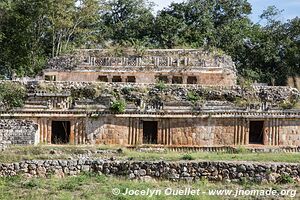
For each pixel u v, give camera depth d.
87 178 20.34
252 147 30.11
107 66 38.00
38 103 30.70
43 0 51.28
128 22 71.50
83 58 38.50
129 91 31.47
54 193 18.05
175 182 20.27
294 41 66.75
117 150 26.17
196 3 70.06
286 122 31.56
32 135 29.12
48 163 20.86
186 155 23.08
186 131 30.98
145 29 69.81
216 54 37.81
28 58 55.53
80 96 31.25
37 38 55.75
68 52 40.41
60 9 51.91
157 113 30.84
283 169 20.39
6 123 29.27
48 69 38.53
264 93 32.16
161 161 21.02
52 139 30.98
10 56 55.47
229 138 31.09
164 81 37.34
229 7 71.00
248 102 31.42
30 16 53.09
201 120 31.05
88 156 23.72
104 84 31.81
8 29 54.28
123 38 70.31
